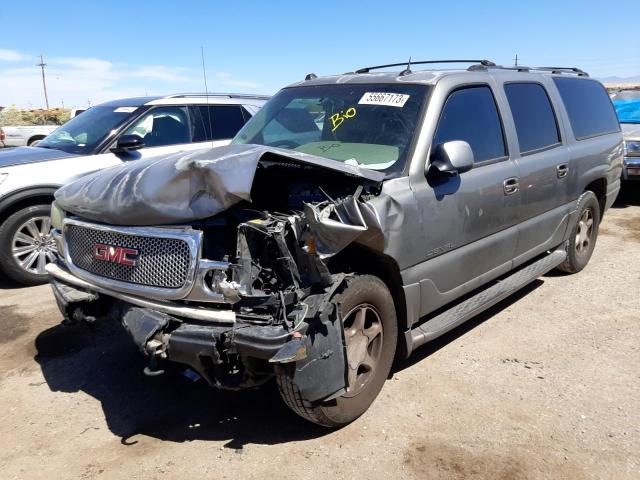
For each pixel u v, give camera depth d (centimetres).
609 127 644
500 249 445
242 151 306
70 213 375
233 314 290
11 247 577
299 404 304
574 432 330
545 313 511
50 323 496
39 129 1786
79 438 331
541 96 521
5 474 300
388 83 425
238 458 310
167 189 303
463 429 333
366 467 301
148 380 398
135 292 317
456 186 386
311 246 296
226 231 309
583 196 580
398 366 412
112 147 644
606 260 671
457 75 423
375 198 332
